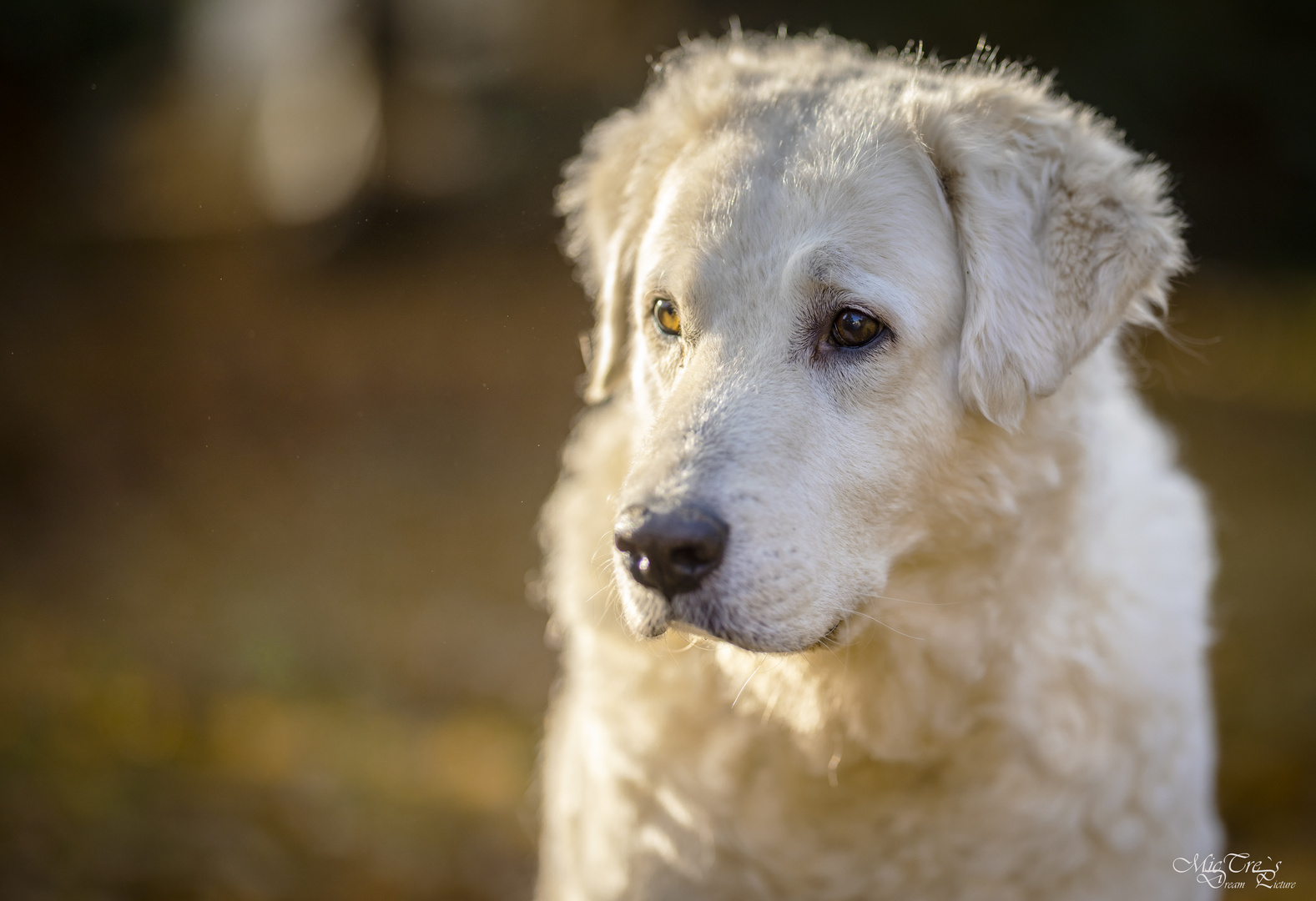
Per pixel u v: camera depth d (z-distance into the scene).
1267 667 6.54
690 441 2.60
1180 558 3.17
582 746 3.26
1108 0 14.38
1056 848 2.91
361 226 16.69
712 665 2.98
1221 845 3.48
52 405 10.92
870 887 2.96
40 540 8.67
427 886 4.94
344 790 5.66
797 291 2.75
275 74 25.25
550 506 3.70
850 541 2.75
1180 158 15.25
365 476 10.41
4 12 13.95
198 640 7.28
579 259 3.69
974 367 2.76
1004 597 2.91
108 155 17.12
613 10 17.59
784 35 3.82
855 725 2.95
